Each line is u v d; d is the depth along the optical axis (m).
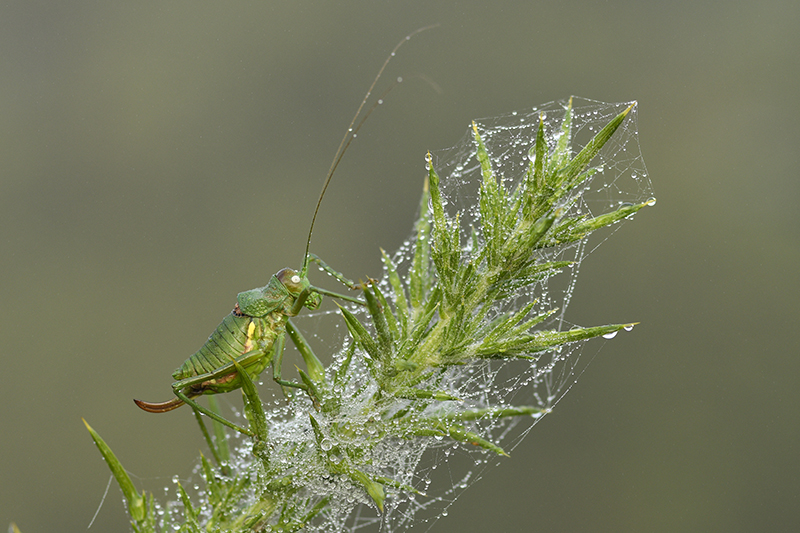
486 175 0.68
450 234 0.68
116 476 0.68
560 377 0.79
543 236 0.68
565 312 0.88
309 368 0.69
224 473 0.69
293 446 0.69
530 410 0.68
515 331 0.68
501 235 0.68
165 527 0.69
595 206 0.83
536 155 0.68
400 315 0.69
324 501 0.69
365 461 0.68
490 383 0.71
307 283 0.70
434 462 0.74
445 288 0.68
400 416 0.68
